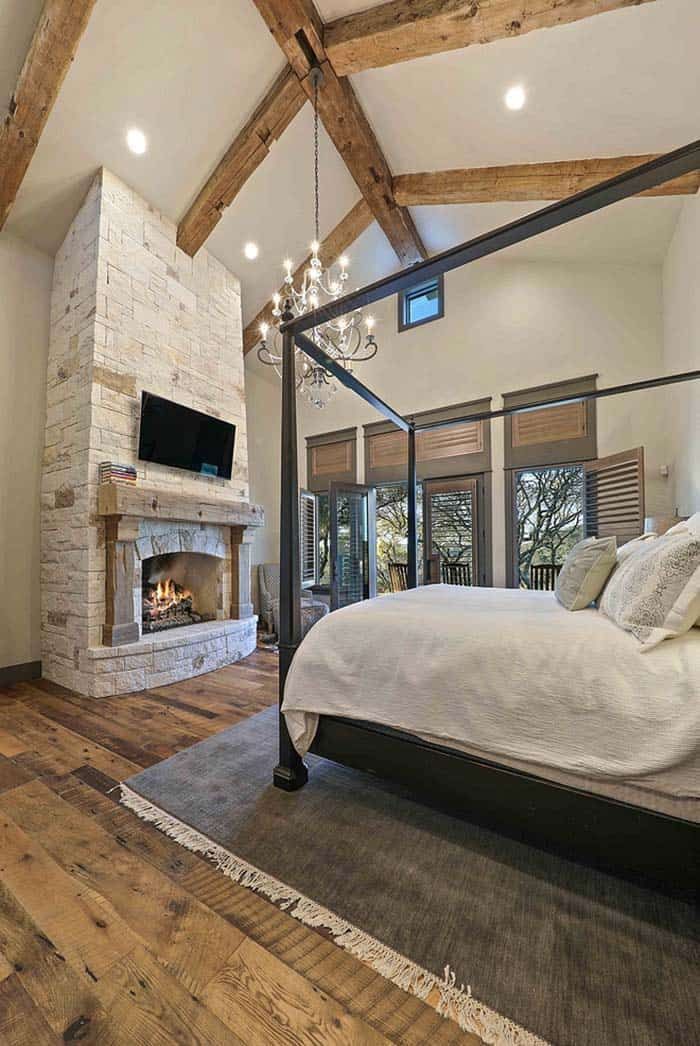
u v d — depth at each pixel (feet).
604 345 16.03
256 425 21.99
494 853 5.22
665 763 3.96
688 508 12.71
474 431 18.42
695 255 11.66
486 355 18.24
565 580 6.76
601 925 4.24
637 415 15.39
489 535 17.97
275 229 15.03
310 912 4.40
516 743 4.77
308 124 12.14
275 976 3.77
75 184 11.48
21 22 8.75
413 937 4.12
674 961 3.86
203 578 15.47
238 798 6.36
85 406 11.18
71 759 7.59
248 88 10.99
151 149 11.48
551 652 4.78
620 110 10.01
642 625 4.61
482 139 11.75
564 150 11.74
